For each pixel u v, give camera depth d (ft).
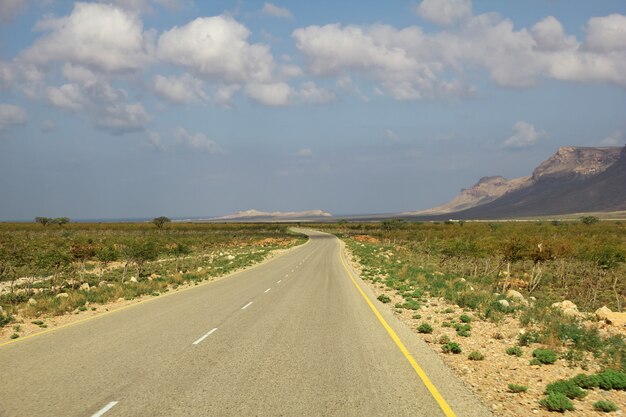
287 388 24.23
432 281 81.97
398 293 67.82
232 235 307.78
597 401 23.30
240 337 37.58
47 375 26.58
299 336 38.01
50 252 90.27
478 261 134.72
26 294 72.54
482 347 35.27
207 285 81.30
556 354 33.30
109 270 116.57
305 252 186.60
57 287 83.82
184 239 218.79
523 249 94.68
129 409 21.06
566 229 278.46
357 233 374.84
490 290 77.87
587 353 33.88
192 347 33.91
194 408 21.20
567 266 119.96
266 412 20.77
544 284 101.14
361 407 21.57
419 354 32.24
